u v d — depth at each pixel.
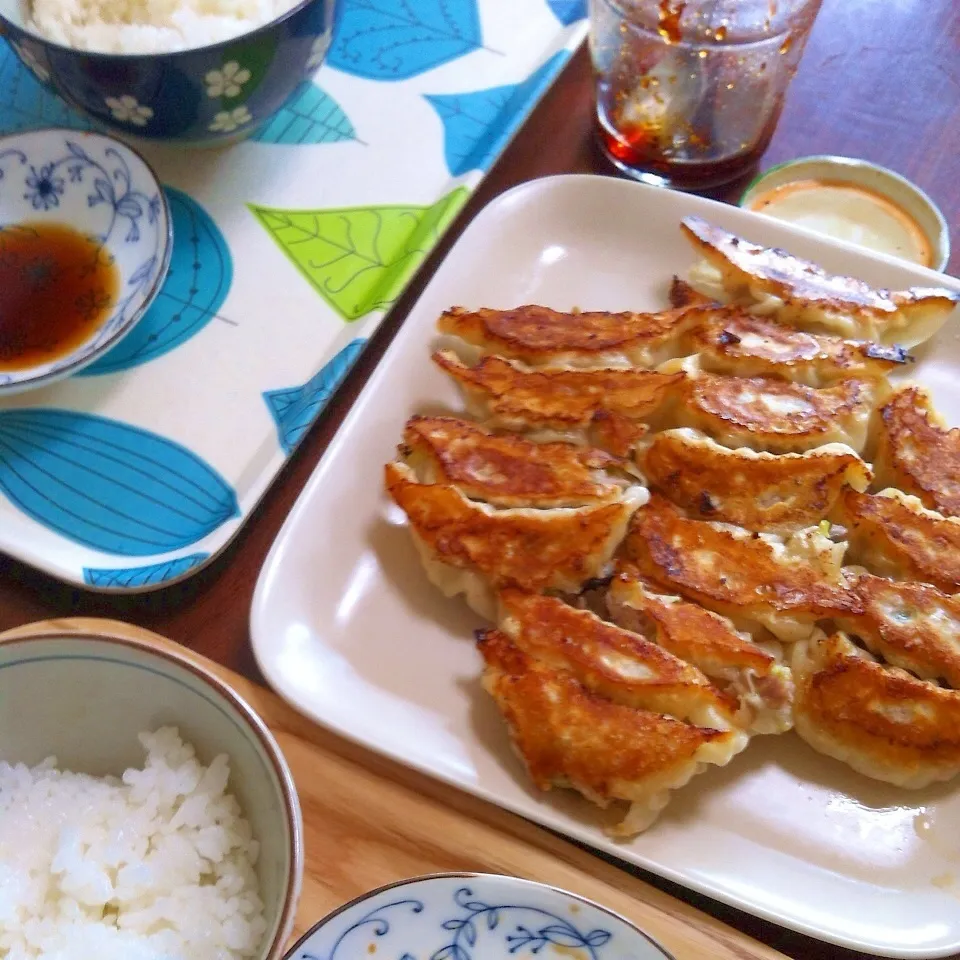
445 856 0.35
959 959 0.35
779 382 0.42
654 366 0.43
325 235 0.49
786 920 0.34
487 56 0.54
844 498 0.40
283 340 0.46
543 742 0.36
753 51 0.46
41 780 0.35
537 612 0.38
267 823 0.33
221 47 0.44
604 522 0.39
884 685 0.36
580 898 0.32
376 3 0.56
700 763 0.36
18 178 0.48
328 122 0.52
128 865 0.34
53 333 0.45
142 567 0.40
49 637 0.33
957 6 0.55
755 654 0.37
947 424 0.44
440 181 0.50
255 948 0.33
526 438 0.42
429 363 0.44
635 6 0.47
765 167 0.51
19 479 0.43
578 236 0.48
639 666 0.37
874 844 0.36
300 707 0.37
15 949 0.33
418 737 0.37
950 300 0.44
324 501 0.41
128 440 0.44
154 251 0.46
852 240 0.48
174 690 0.34
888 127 0.52
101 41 0.47
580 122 0.52
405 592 0.40
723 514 0.40
